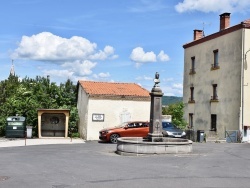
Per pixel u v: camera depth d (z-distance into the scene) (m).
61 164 13.66
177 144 17.38
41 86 33.97
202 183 10.06
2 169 12.38
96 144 23.84
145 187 9.50
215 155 17.03
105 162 14.33
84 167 12.90
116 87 31.28
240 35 28.39
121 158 15.77
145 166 13.23
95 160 14.96
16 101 30.66
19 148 20.39
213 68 31.91
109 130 25.16
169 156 16.58
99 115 28.62
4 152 18.12
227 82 29.89
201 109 33.72
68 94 34.19
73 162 14.25
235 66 28.89
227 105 29.73
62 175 11.20
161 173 11.66
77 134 30.66
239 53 28.44
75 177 10.87
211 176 11.16
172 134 27.11
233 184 9.97
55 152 18.20
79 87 32.44
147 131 25.50
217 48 31.50
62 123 30.78
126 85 32.50
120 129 25.20
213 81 31.92
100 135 25.47
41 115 30.09
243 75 28.06
